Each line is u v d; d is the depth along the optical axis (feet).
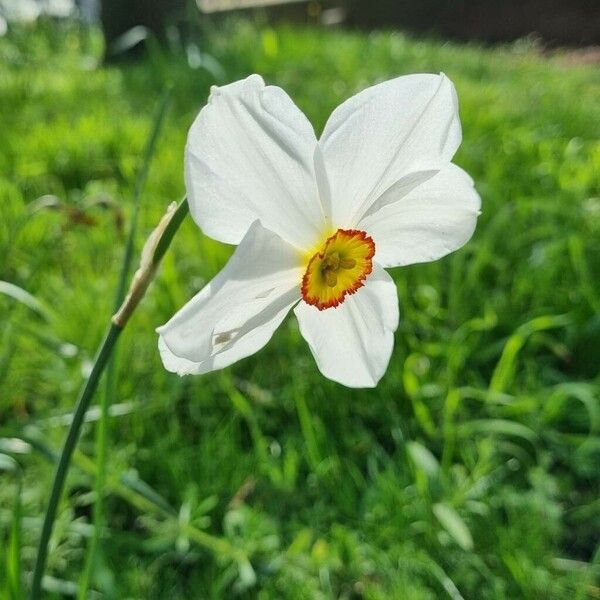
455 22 4.97
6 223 1.07
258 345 0.34
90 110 1.81
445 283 1.01
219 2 5.36
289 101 0.30
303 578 0.61
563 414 0.80
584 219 1.12
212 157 0.29
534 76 2.62
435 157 0.32
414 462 0.68
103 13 2.70
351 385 0.36
